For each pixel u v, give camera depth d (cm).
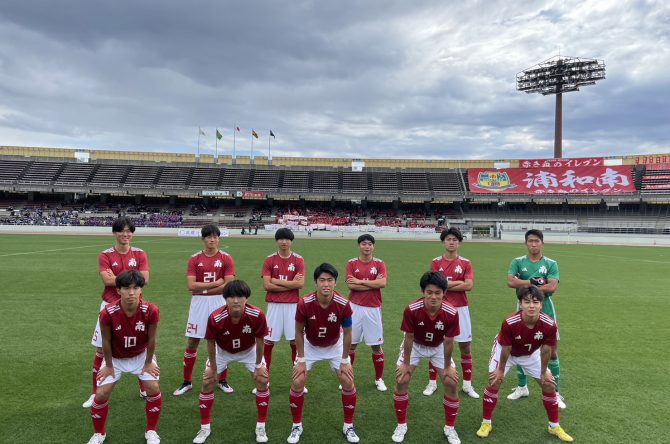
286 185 5844
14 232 4153
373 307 586
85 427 451
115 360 436
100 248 2498
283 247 596
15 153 5659
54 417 471
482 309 1064
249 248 2773
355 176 6016
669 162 5019
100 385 413
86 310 968
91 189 5275
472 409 522
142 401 525
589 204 5241
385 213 5756
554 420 450
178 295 1162
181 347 742
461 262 596
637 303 1148
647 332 861
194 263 577
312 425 471
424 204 5931
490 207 5691
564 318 977
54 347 712
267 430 458
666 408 519
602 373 635
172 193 5428
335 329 468
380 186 5884
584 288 1391
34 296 1115
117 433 441
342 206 6031
